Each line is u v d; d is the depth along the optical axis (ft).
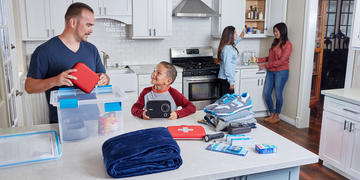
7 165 3.56
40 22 11.44
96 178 3.35
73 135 4.37
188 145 4.35
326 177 8.88
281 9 14.02
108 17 12.30
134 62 14.16
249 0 15.48
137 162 3.41
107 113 4.52
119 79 11.98
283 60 13.28
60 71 5.95
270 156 4.01
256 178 3.92
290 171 4.10
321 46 17.11
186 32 14.75
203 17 14.85
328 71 18.13
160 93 5.88
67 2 11.68
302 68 13.03
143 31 12.92
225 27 13.75
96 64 6.65
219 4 14.01
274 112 15.06
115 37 13.62
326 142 9.25
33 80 5.31
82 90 4.48
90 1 11.94
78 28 5.77
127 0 12.45
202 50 15.02
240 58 16.02
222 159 3.89
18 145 4.17
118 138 3.83
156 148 3.56
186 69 13.08
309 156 4.03
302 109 13.32
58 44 5.89
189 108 5.78
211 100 13.89
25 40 11.48
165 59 14.66
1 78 7.11
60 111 4.22
